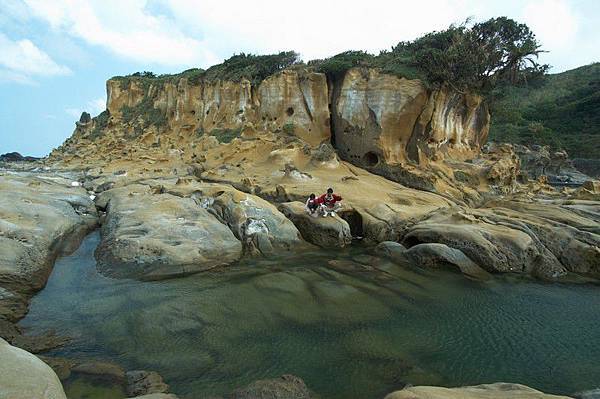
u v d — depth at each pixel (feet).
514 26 84.38
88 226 50.72
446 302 35.53
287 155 82.89
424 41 89.71
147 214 47.14
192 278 37.29
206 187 59.77
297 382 21.01
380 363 24.90
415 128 83.15
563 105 281.33
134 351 24.79
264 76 111.34
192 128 122.42
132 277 36.40
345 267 42.91
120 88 159.84
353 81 88.22
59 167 112.98
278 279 38.09
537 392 17.28
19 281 32.07
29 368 14.66
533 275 44.42
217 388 21.47
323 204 53.26
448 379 23.67
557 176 177.68
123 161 102.83
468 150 96.32
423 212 58.75
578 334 30.53
